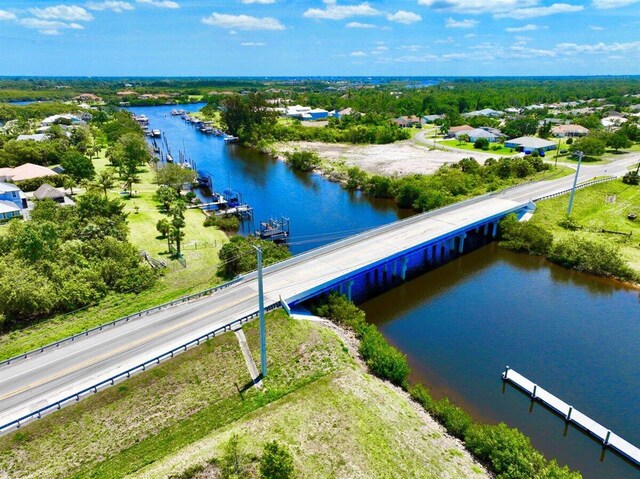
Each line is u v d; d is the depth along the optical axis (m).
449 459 34.09
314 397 39.22
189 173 110.81
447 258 79.62
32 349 46.19
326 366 43.69
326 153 163.75
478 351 51.19
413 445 35.00
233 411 37.62
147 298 57.88
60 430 33.81
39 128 178.88
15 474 30.86
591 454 36.59
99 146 157.38
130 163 115.31
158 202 99.38
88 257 61.97
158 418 36.44
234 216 93.56
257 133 190.12
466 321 57.78
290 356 44.28
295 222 95.94
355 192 119.19
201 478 30.84
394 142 182.88
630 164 125.62
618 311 59.81
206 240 78.94
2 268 53.06
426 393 41.44
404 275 70.06
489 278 70.88
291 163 151.12
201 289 60.41
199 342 43.22
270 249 66.38
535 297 64.12
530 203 92.69
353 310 54.12
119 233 69.94
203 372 40.59
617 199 95.31
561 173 117.62
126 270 61.25
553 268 74.44
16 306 50.62
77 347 43.31
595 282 68.56
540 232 80.56
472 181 111.88
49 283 53.66
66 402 35.56
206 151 176.75
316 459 32.72
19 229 62.88
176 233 71.25
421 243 69.25
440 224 78.56
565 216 88.62
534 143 151.38
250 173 140.62
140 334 45.41
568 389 44.62
